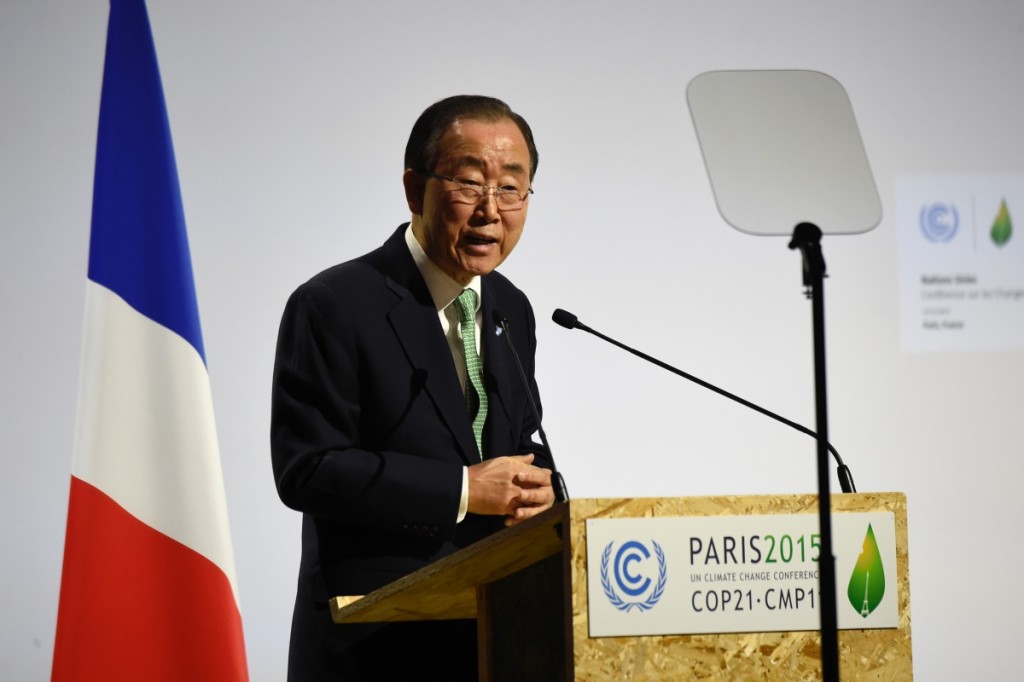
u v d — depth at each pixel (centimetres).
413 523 757
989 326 1383
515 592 625
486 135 830
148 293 863
